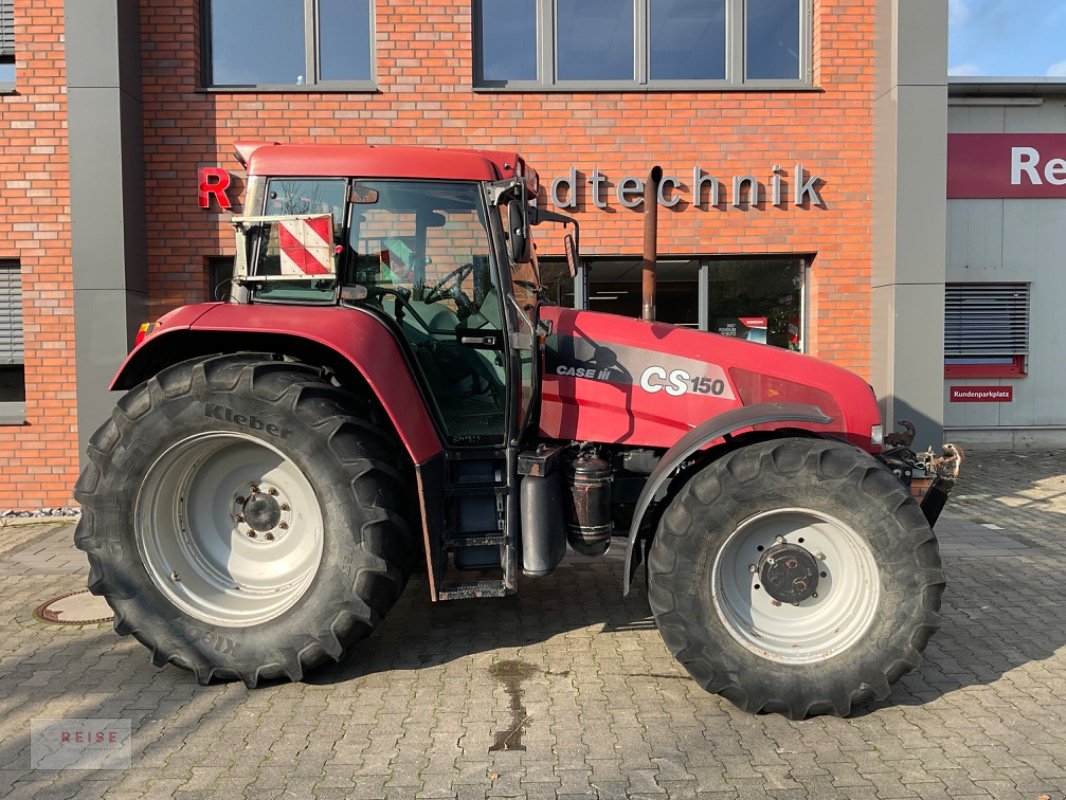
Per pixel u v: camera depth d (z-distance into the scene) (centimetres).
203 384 307
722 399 355
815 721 291
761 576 302
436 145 690
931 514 353
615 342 365
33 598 441
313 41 686
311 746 273
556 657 353
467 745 273
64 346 652
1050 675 330
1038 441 923
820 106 704
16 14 632
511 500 328
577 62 709
